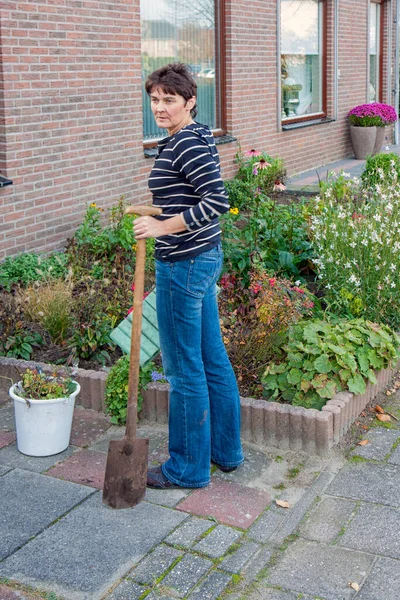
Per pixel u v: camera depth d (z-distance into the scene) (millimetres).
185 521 3334
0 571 2982
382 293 5242
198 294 3408
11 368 4723
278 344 4613
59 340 5141
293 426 3975
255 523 3338
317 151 12414
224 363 3689
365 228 5531
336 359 4262
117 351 5059
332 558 3125
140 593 2865
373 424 4324
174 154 3240
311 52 12336
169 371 3555
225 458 3750
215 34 9633
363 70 13969
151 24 8625
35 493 3561
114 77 7492
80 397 4543
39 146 6711
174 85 3260
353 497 3574
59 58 6812
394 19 15164
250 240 5918
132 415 3375
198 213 3203
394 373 5016
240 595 2893
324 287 5703
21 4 6371
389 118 13383
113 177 7645
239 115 9961
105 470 3473
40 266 6156
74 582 2920
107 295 5402
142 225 3197
